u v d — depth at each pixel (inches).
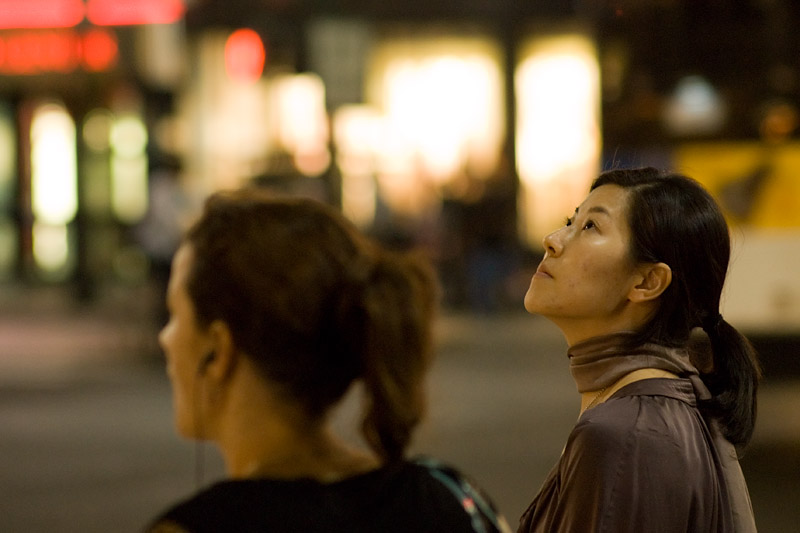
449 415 467.8
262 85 1087.6
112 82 896.9
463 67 1109.7
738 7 414.3
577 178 1069.1
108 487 360.5
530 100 1083.9
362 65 748.6
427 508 76.9
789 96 413.7
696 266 100.4
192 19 967.0
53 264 1020.5
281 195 80.0
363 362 75.3
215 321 75.6
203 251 76.0
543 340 722.8
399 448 77.0
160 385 570.3
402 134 1109.1
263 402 76.4
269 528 71.3
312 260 74.7
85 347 694.5
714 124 421.7
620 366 100.7
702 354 108.3
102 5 890.1
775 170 418.9
